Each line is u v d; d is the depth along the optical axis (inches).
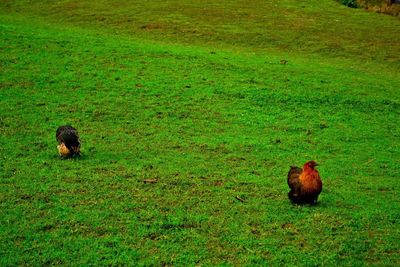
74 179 547.5
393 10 1991.9
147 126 780.6
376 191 552.7
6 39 1264.8
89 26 1619.1
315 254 396.8
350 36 1608.0
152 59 1185.4
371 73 1237.1
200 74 1085.1
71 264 373.1
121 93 941.2
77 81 995.3
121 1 1937.7
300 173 499.8
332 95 986.7
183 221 449.4
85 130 749.9
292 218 464.4
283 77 1101.1
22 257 379.2
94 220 444.8
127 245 403.9
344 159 671.8
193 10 1825.8
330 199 518.9
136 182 545.0
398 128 834.2
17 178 545.3
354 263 385.7
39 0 1984.5
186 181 554.6
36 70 1046.4
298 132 786.8
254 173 596.7
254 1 1984.5
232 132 768.9
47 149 658.2
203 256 389.7
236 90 981.8
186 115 842.2
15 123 762.2
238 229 437.1
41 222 438.3
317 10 1925.4
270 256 392.2
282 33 1596.9
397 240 426.6
